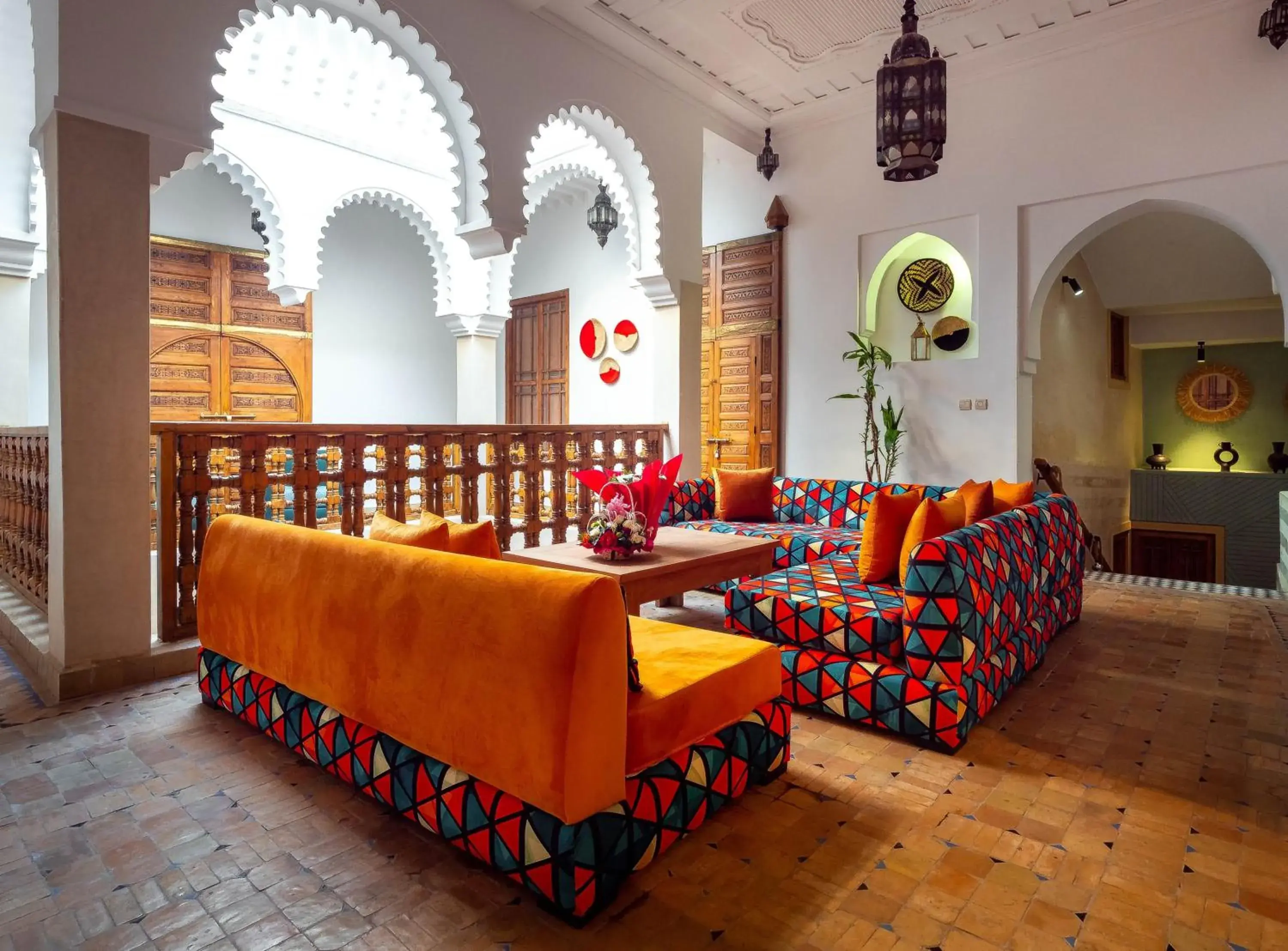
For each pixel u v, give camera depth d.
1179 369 10.88
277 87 6.22
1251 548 10.01
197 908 1.78
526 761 1.74
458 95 4.61
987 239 6.25
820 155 7.21
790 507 5.58
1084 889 1.86
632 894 1.84
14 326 5.38
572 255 9.71
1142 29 5.46
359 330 9.36
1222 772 2.50
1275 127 5.03
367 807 2.25
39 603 3.97
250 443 3.75
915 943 1.67
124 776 2.44
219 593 2.87
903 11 5.32
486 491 7.91
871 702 2.79
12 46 4.73
